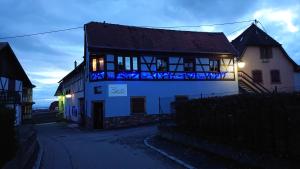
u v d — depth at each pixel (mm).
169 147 14445
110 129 27703
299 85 37000
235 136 10531
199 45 33625
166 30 35125
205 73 32531
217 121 11867
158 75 30641
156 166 10484
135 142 17016
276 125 8375
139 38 31953
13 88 27688
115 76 29078
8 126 8039
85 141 19125
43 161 12109
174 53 31422
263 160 8586
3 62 24750
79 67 34000
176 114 16594
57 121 46031
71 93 42375
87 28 31109
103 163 11422
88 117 30312
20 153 9453
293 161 7637
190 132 13961
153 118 30000
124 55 29609
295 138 7660
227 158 10469
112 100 28812
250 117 9602
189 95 31562
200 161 10734
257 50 36344
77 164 11414
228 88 33281
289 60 37156
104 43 29312
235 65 34000
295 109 7691
